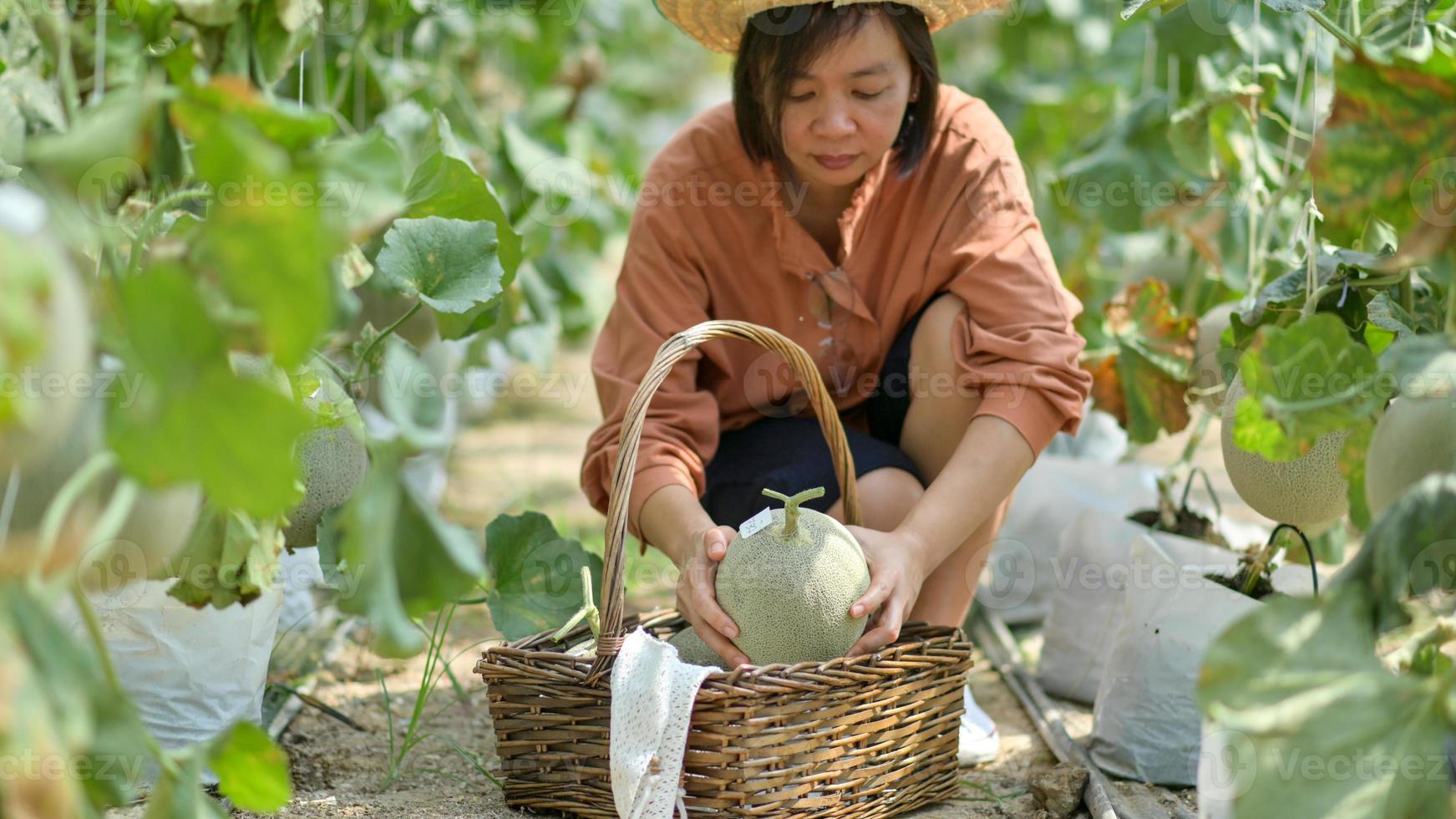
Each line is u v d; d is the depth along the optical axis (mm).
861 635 1533
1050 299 1807
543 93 3639
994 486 1684
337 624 2369
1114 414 2277
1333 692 964
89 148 871
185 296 817
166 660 1602
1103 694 1820
